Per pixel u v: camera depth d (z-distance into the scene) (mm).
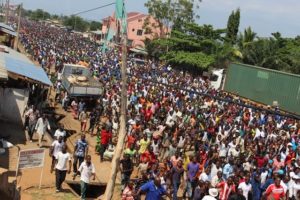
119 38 9250
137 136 19203
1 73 20469
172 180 15023
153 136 19312
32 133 20922
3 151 18500
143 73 48375
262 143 21531
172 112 24562
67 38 105250
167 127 21766
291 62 56688
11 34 52625
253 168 16406
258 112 28672
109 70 47000
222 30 68188
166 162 16547
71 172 17625
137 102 28781
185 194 15852
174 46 67562
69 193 15320
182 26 78625
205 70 60562
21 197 14016
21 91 23578
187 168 15852
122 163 15555
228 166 15938
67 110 30812
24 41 76188
